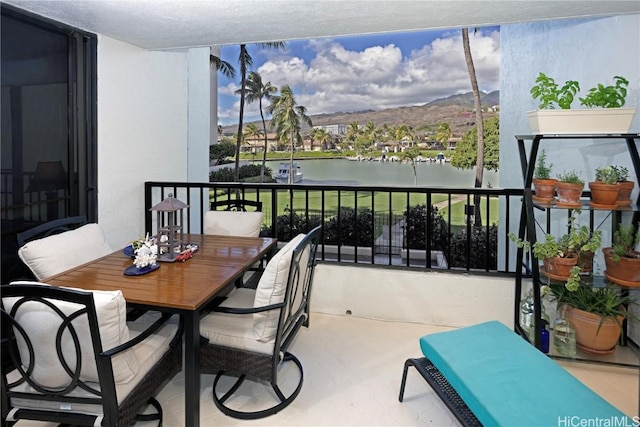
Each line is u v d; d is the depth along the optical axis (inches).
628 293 105.0
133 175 150.7
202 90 210.4
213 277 84.7
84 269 89.8
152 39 135.4
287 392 90.8
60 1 100.7
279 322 78.1
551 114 97.9
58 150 119.7
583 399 62.4
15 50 105.0
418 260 195.9
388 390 92.3
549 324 108.4
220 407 84.4
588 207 98.7
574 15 110.3
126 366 64.6
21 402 64.6
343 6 103.1
